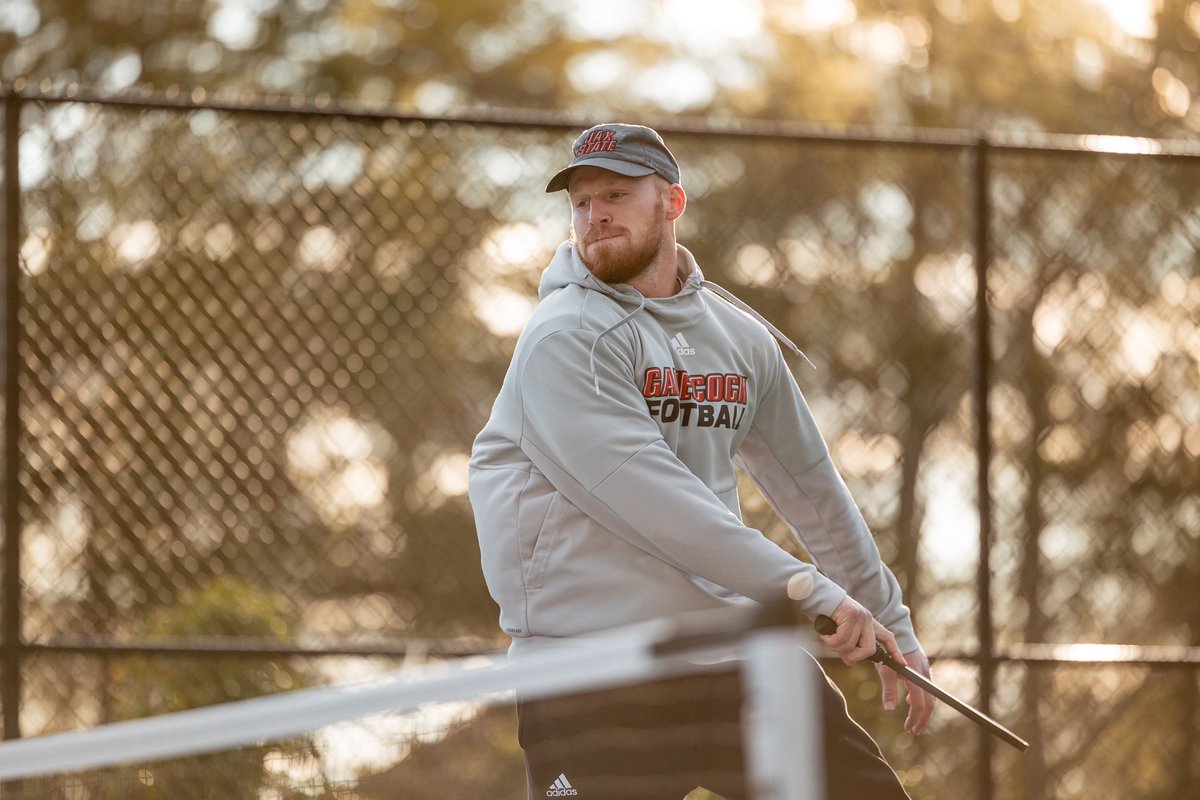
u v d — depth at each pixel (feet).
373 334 50.19
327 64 131.13
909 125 117.60
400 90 132.05
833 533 31.24
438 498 52.08
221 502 48.52
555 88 130.93
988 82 115.65
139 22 127.34
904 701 48.39
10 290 45.83
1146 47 112.37
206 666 46.62
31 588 46.52
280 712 14.48
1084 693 46.78
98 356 47.42
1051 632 50.98
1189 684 46.88
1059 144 47.70
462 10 131.34
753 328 29.89
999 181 51.08
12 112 45.85
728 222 56.13
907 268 55.93
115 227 47.50
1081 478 51.24
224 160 48.47
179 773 30.30
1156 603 50.96
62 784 27.94
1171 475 50.98
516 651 27.22
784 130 46.52
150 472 47.75
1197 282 50.96
